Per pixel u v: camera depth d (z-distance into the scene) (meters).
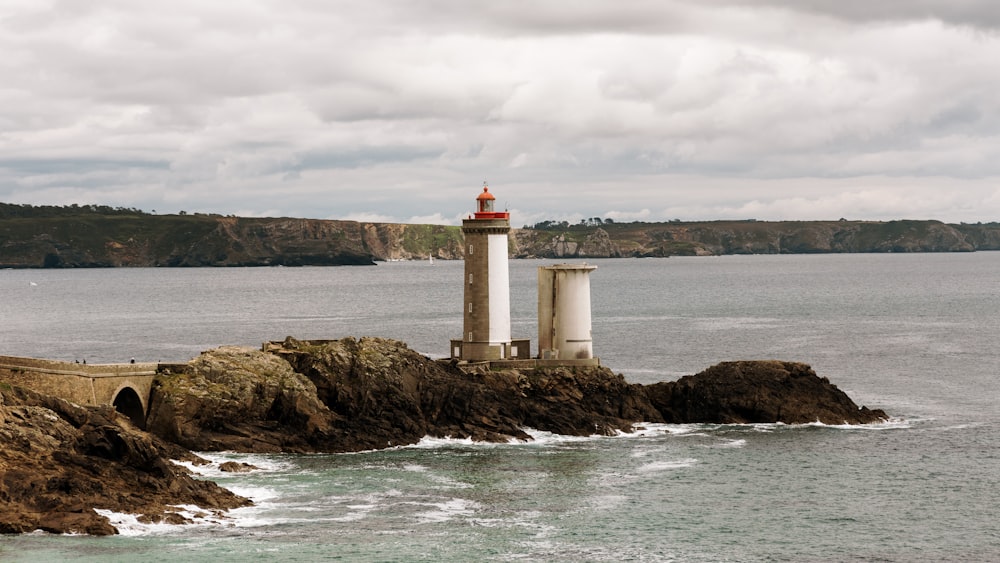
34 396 72.56
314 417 87.12
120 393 86.06
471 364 99.19
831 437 94.00
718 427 97.88
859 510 72.38
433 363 96.81
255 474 77.44
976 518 70.88
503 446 89.06
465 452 86.50
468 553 61.88
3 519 60.22
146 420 85.44
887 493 76.50
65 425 69.62
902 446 90.81
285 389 87.50
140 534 61.56
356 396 90.56
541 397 97.19
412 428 89.88
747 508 72.38
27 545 58.66
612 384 99.75
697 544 64.75
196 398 84.50
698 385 101.00
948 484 78.94
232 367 87.81
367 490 74.31
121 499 64.81
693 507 72.38
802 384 101.06
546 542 64.31
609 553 62.69
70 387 80.69
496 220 101.56
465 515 69.19
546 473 80.38
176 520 64.06
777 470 82.31
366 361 92.12
